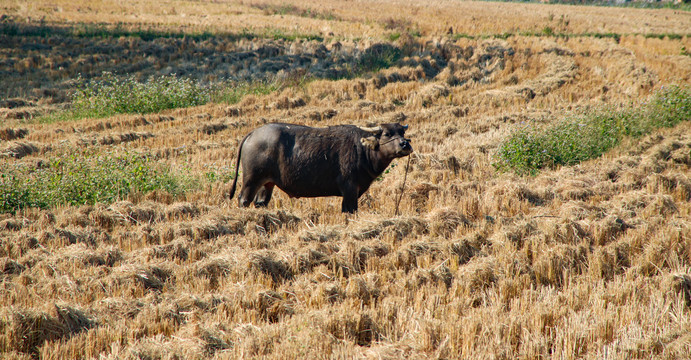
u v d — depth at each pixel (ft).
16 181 112.47
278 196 120.47
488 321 64.08
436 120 218.59
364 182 97.76
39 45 322.96
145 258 81.35
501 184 123.85
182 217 102.73
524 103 246.47
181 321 64.90
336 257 82.43
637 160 148.36
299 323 63.36
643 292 73.36
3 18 401.70
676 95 202.28
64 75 286.66
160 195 115.85
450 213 100.68
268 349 58.39
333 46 327.47
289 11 525.34
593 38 380.17
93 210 102.47
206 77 288.10
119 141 177.78
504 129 189.06
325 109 226.79
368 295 72.74
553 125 164.14
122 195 114.52
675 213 107.86
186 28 392.06
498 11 631.97
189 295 69.10
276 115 219.82
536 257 86.22
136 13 483.92
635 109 189.88
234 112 223.30
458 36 386.11
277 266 79.77
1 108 230.68
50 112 234.17
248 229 94.94
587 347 59.93
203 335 59.82
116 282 72.54
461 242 89.10
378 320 65.16
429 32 405.18
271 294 70.54
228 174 135.85
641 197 114.83
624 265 85.97
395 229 94.53
